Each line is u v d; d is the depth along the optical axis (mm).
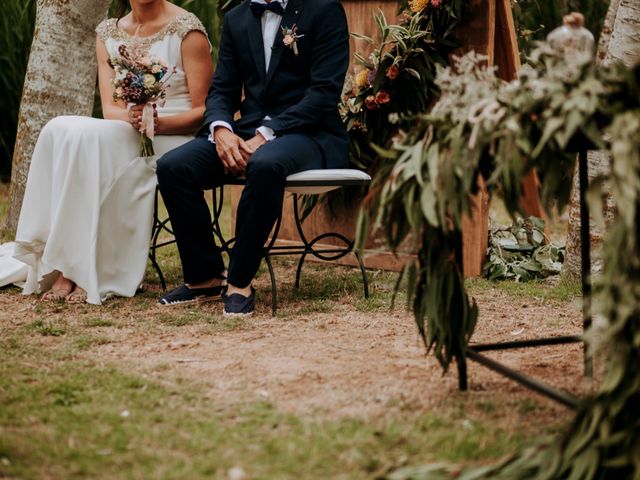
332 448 2230
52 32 5469
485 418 2443
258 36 4008
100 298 3938
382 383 2760
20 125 5586
